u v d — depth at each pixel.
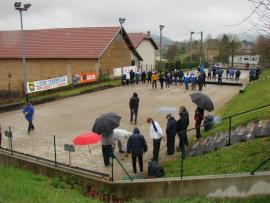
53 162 12.85
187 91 30.70
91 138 11.80
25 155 13.70
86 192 10.70
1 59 42.66
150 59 58.81
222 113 19.61
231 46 67.25
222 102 25.08
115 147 14.81
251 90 26.06
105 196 10.38
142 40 54.88
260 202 8.39
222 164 10.72
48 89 29.02
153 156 12.91
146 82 37.47
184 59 82.69
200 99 14.77
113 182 10.48
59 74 40.53
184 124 14.06
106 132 12.27
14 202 7.70
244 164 10.13
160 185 9.88
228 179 9.03
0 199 7.86
